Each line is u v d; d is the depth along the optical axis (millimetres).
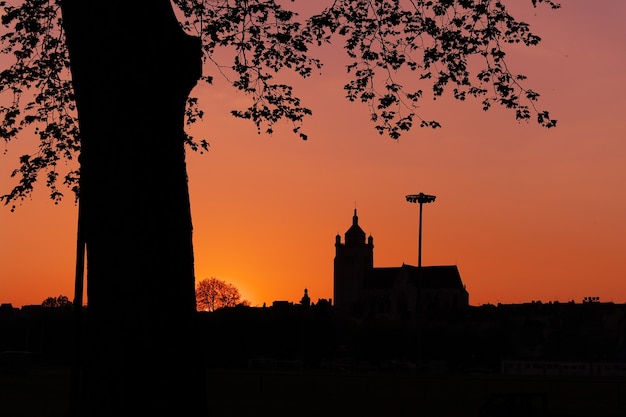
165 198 21312
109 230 20859
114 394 20469
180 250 21406
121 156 20953
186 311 21344
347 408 91125
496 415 44344
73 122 39125
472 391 126688
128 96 21094
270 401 101000
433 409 91000
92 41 21188
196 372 21391
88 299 21188
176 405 20812
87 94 21266
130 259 20750
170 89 21781
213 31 34844
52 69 37219
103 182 20969
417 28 34469
